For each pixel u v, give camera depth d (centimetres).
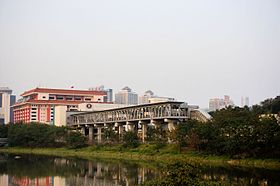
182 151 14975
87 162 14888
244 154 13200
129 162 14438
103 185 9400
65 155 18862
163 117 16575
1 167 13388
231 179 9225
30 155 19150
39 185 9556
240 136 12769
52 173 11700
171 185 4150
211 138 13938
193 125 14688
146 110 18200
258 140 12681
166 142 16500
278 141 12350
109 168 12719
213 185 4247
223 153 13738
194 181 4184
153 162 14100
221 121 13888
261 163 12256
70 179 10488
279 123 13300
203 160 13450
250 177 9581
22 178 10712
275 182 8850
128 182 9731
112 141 19925
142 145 17475
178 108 16550
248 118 13400
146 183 4422
